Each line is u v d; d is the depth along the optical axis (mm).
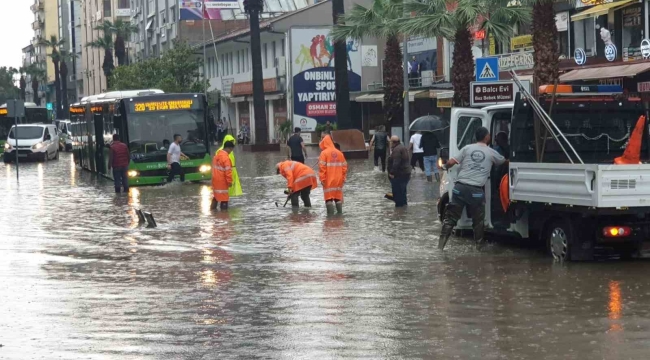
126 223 22625
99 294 12883
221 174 25031
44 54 191750
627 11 40656
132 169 35656
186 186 35219
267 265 15344
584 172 13859
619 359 8742
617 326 10125
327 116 68750
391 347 9453
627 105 16500
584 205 13906
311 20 71938
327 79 68625
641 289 12320
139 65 79125
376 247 17078
